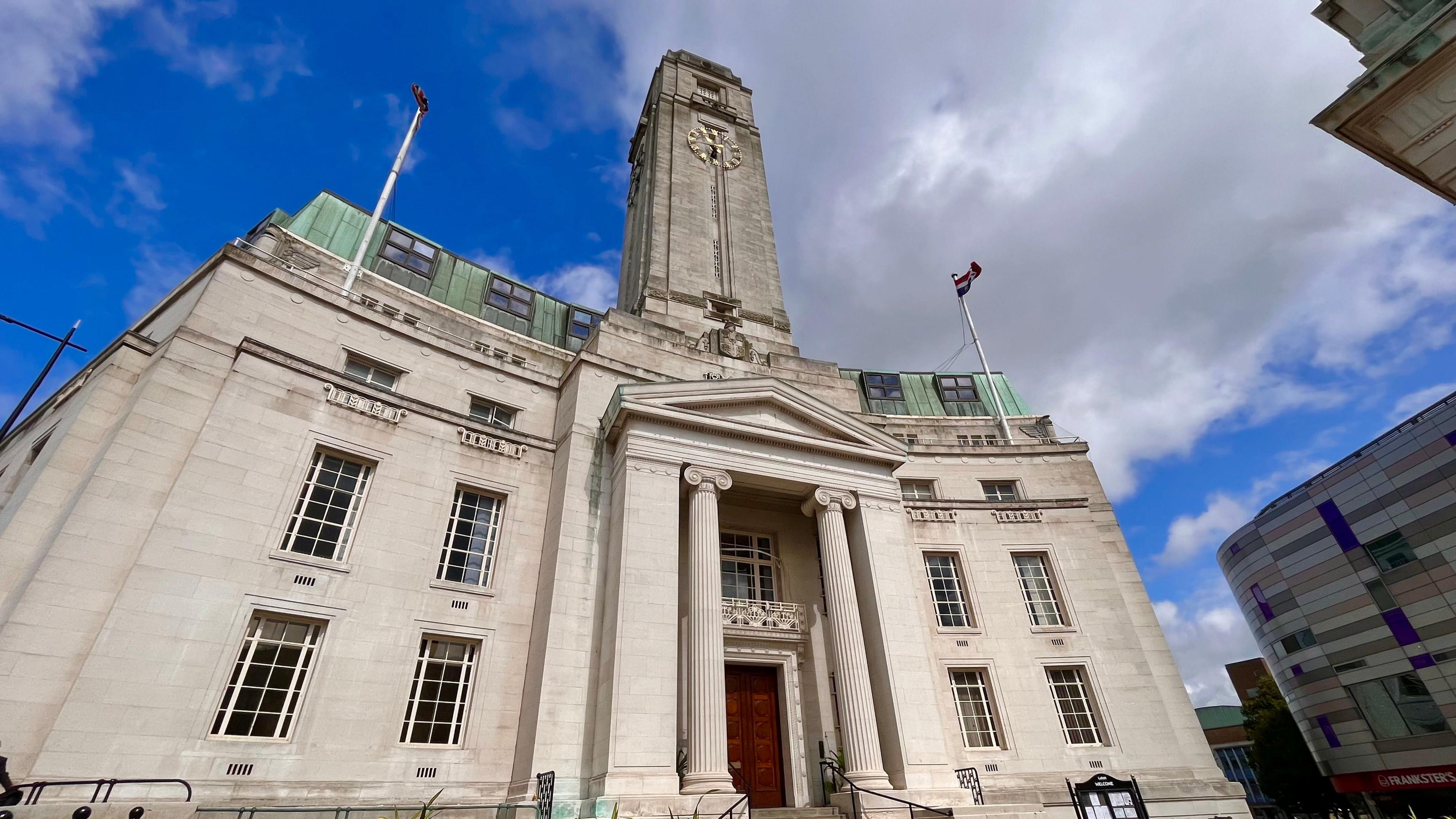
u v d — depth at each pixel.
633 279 37.81
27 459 18.36
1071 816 21.34
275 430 17.92
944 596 26.08
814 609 23.17
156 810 11.98
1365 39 9.31
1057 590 26.61
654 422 21.44
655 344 27.61
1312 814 57.16
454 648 18.50
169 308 20.55
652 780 15.97
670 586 18.91
